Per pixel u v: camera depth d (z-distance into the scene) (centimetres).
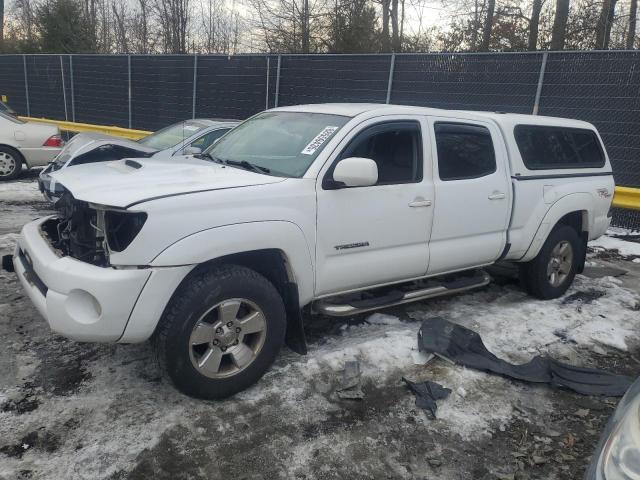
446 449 309
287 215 343
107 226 305
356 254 388
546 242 522
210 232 312
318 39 1917
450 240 445
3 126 1077
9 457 278
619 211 902
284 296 370
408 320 470
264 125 448
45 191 710
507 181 478
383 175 399
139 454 287
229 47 2706
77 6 2592
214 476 276
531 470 296
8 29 3431
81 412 318
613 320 500
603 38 1588
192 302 311
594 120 867
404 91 1053
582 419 345
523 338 451
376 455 300
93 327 294
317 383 361
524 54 912
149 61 1465
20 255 384
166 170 367
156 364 374
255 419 322
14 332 407
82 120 1691
